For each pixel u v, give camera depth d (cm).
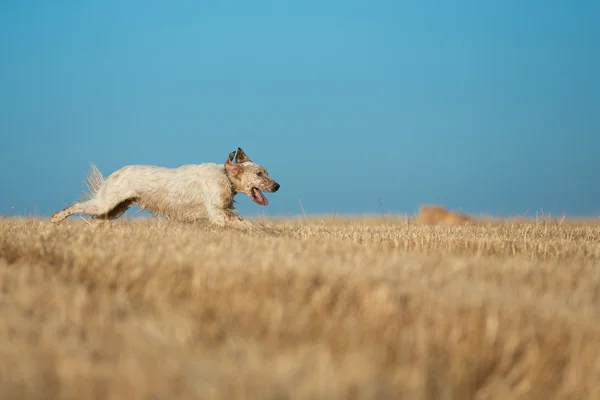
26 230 2220
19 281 1275
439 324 1032
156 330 952
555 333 1023
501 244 2186
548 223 3381
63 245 1736
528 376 923
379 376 847
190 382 780
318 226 3281
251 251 1658
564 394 887
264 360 867
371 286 1234
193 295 1237
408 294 1188
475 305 1113
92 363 845
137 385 767
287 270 1318
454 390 870
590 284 1404
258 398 759
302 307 1120
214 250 1616
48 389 797
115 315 1077
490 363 964
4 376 820
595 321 1085
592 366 937
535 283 1421
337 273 1309
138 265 1409
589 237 2783
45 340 923
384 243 2209
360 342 978
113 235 2092
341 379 791
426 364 909
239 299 1151
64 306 1095
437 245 2192
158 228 2478
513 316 1077
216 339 1000
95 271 1405
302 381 786
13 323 1008
